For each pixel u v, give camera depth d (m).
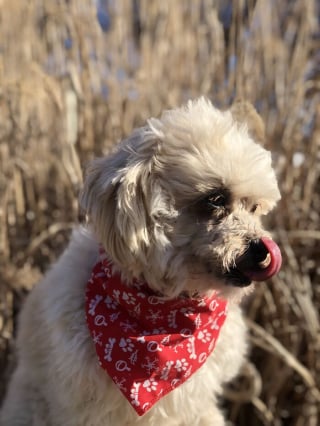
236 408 0.64
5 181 0.64
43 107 0.68
